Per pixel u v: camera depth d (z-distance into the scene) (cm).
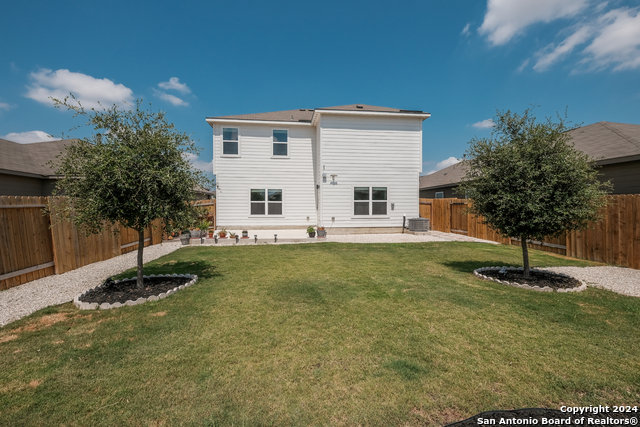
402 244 1033
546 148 513
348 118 1334
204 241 1091
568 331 328
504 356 274
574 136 1262
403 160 1373
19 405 210
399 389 225
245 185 1420
